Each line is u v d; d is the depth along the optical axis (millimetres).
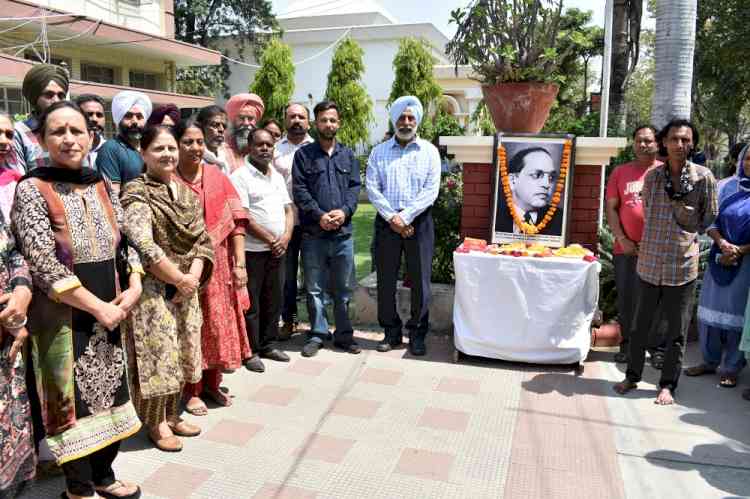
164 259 2994
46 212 2447
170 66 14391
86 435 2537
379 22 19406
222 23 20453
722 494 2803
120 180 3625
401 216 4512
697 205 3656
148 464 3039
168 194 3172
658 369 4410
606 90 5758
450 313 5262
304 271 4750
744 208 4000
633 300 4387
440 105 15055
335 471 2979
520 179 4824
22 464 2434
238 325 3920
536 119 4906
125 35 11719
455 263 4422
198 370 3314
